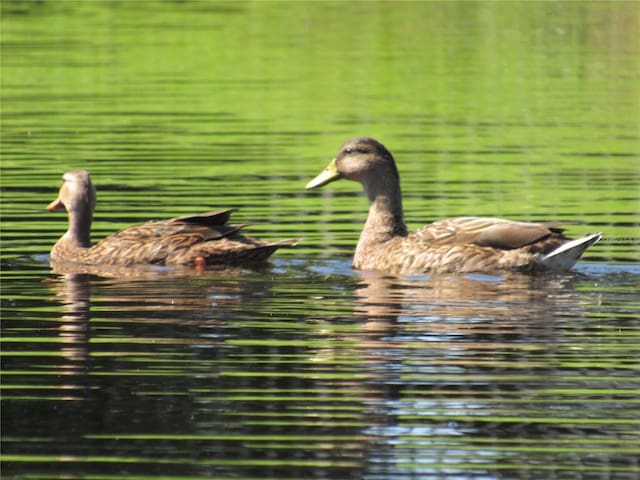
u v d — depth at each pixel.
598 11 44.44
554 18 43.25
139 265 16.72
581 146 24.92
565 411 11.02
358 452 10.23
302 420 10.84
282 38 40.34
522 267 15.96
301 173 22.42
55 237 18.22
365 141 17.27
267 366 12.20
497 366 12.16
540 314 13.96
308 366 12.16
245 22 43.59
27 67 35.16
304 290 15.20
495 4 46.53
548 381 11.75
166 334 13.26
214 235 16.88
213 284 15.54
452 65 35.50
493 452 10.22
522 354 12.52
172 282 15.66
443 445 10.34
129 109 29.09
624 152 24.28
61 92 31.44
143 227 17.06
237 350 12.71
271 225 18.66
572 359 12.38
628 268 16.19
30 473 9.88
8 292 15.16
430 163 23.41
